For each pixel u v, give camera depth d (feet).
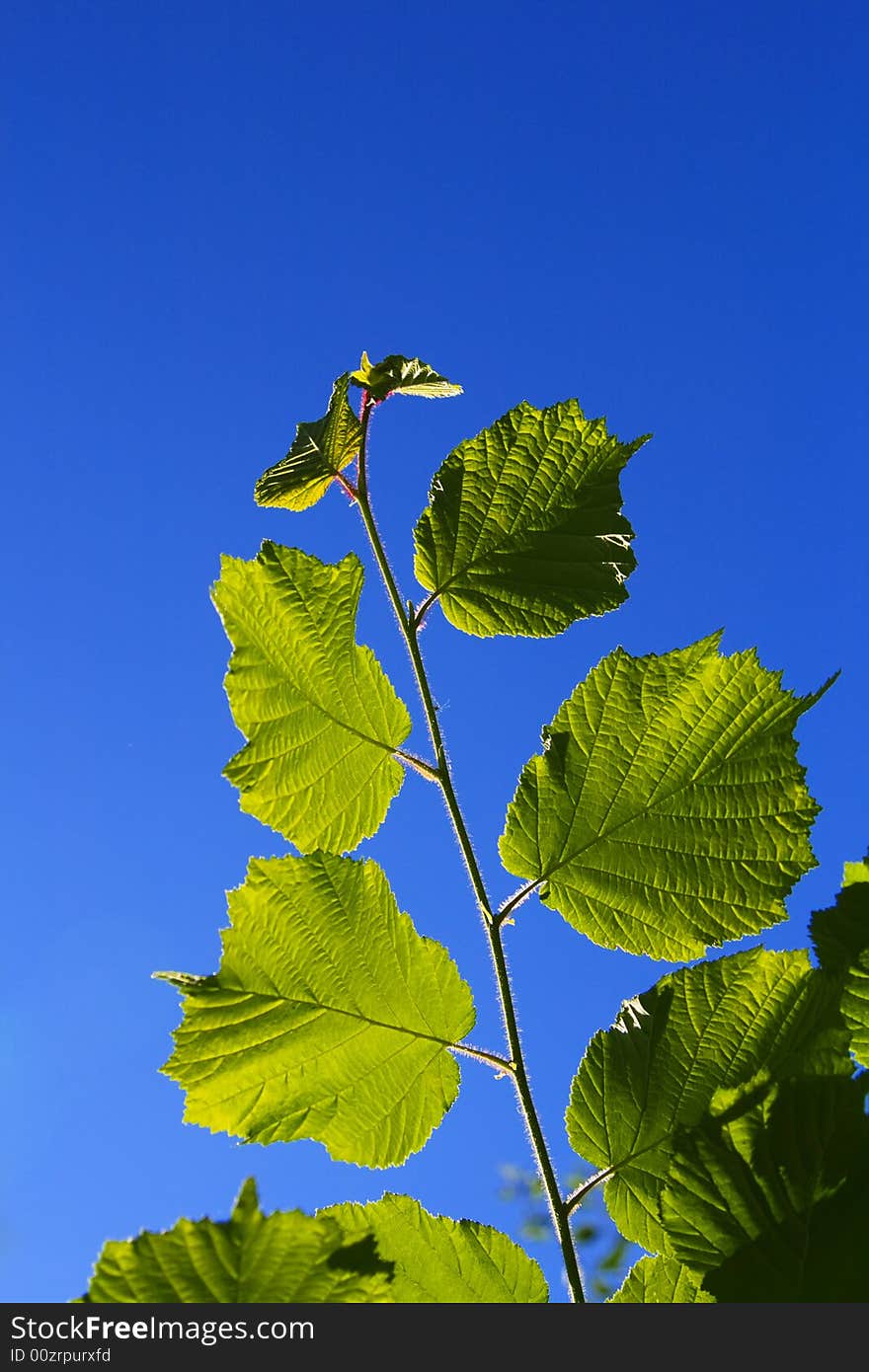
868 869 2.00
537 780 2.17
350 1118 2.06
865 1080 1.89
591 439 2.29
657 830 2.14
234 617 2.14
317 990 2.06
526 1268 2.00
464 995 2.10
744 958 2.05
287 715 2.15
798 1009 2.01
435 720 2.20
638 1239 2.01
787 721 2.15
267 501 2.28
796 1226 1.86
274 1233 1.75
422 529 2.28
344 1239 1.76
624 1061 2.06
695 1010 2.05
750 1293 1.85
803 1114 1.89
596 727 2.18
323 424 2.27
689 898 2.12
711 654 2.17
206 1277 1.73
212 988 2.04
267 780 2.14
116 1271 1.73
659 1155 2.02
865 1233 1.85
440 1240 2.00
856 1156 1.87
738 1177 1.88
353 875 2.09
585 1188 2.03
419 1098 2.08
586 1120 2.05
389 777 2.19
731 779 2.14
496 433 2.30
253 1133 2.04
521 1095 2.06
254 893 2.06
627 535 2.26
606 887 2.14
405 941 2.10
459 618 2.25
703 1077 2.03
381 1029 2.08
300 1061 2.05
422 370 2.29
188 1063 2.03
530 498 2.28
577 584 2.25
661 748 2.16
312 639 2.17
